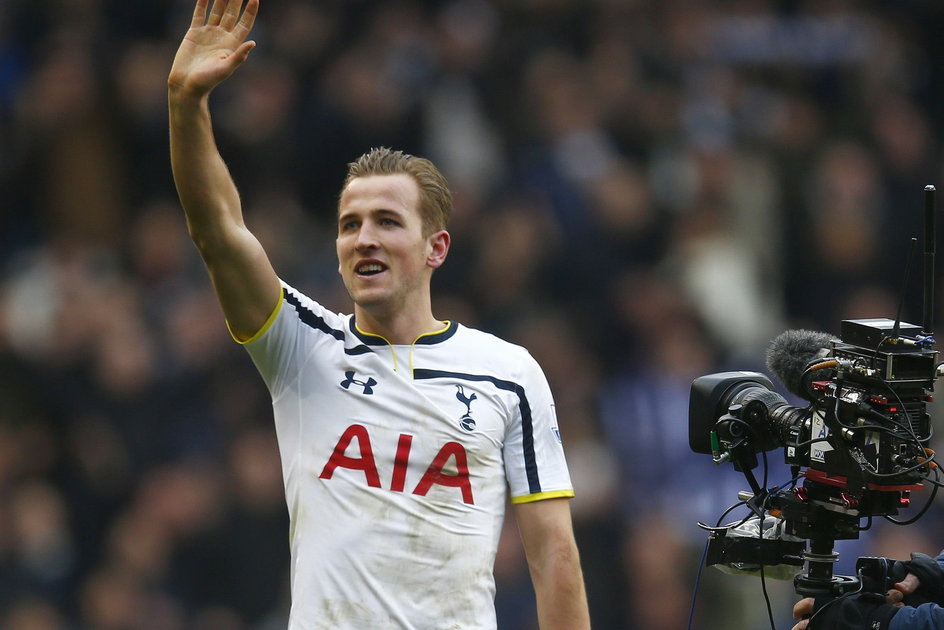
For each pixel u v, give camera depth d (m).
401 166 11.70
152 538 23.97
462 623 11.26
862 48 33.38
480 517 11.41
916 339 10.63
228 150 28.52
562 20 32.09
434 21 31.62
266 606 23.80
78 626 24.02
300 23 30.67
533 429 11.79
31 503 24.56
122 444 25.28
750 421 11.48
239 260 11.16
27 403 25.39
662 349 26.56
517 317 26.86
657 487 25.14
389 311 11.59
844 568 23.02
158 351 26.12
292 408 11.59
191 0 31.25
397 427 11.38
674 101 31.41
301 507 11.40
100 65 29.92
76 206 29.09
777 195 30.48
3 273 28.70
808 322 29.50
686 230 28.84
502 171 29.86
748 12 33.47
